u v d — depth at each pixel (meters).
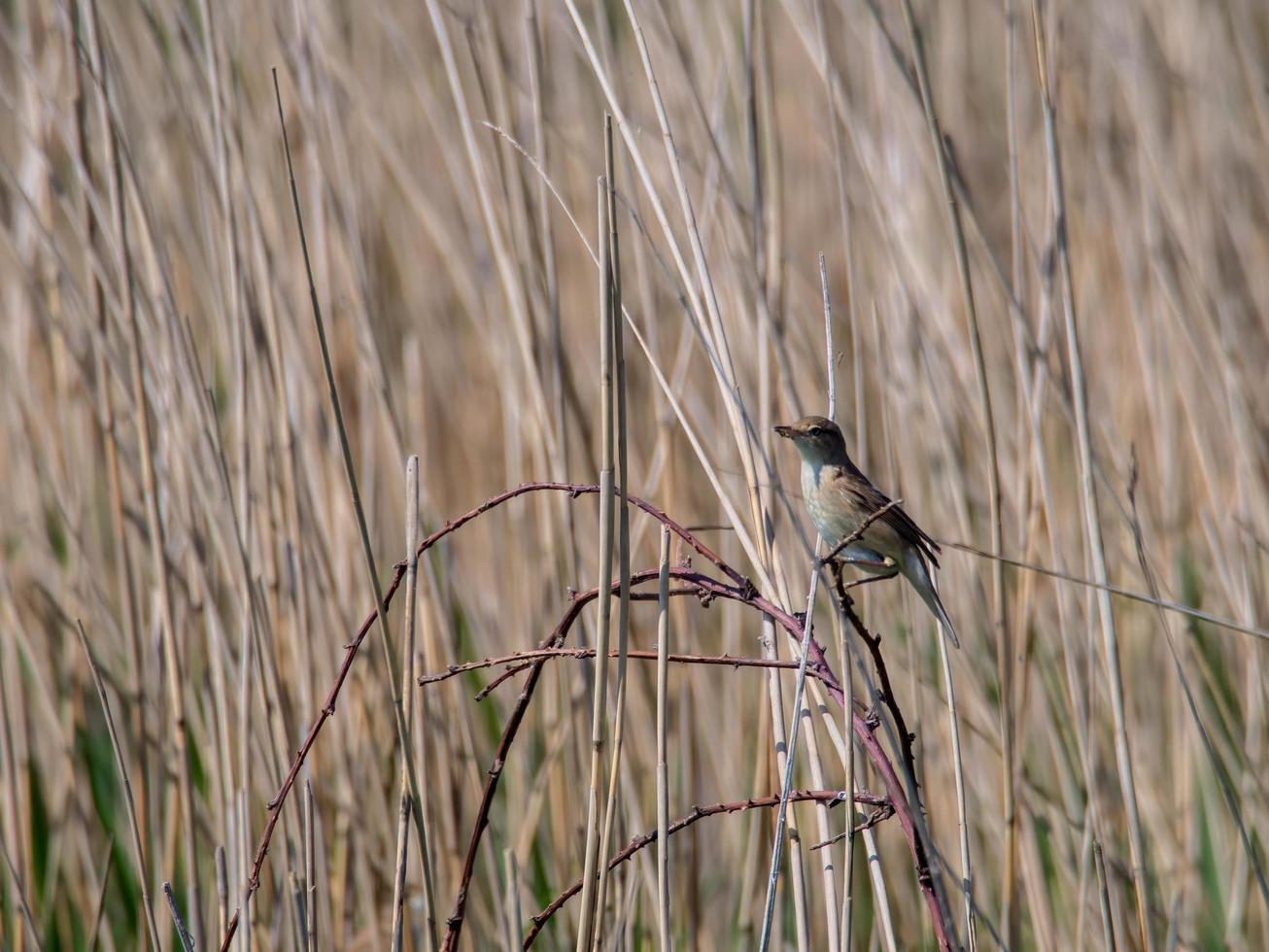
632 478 10.73
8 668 9.73
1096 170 13.04
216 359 11.52
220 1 10.59
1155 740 11.08
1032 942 9.35
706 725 10.10
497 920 8.64
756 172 8.59
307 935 6.66
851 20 11.98
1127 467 10.05
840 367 11.24
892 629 10.20
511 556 10.84
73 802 9.37
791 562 9.41
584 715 8.87
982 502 10.70
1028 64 13.57
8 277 11.85
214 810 9.47
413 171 13.30
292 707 8.98
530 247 9.44
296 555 8.81
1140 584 9.79
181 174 11.91
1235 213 13.23
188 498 8.91
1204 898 10.64
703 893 10.07
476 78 9.51
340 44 11.88
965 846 6.49
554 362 9.07
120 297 9.34
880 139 11.99
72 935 9.66
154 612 9.21
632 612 9.66
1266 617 10.73
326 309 10.46
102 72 8.65
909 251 10.36
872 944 8.16
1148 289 12.17
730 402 6.64
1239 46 13.88
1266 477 10.60
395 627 10.18
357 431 11.70
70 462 10.30
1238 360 11.66
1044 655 10.16
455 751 9.27
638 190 10.15
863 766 7.94
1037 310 11.70
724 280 9.80
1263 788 9.55
